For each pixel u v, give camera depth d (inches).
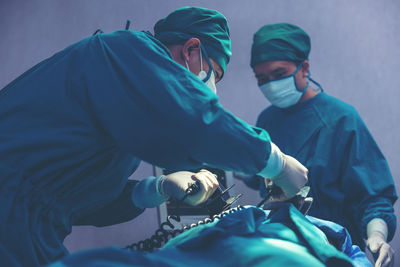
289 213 35.0
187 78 36.6
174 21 47.0
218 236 30.3
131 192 53.1
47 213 39.5
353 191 72.5
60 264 23.0
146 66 36.7
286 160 40.5
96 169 41.8
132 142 36.3
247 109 110.3
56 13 127.0
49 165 38.6
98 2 120.6
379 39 111.0
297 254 27.9
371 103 108.3
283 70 79.4
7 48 133.6
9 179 37.0
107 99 36.7
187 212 74.8
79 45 41.8
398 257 101.5
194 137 34.9
